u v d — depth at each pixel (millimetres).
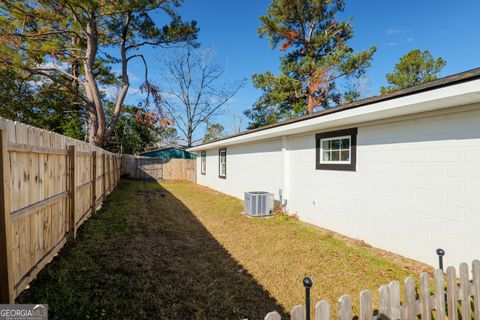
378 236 4348
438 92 2902
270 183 7926
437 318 1896
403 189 3943
